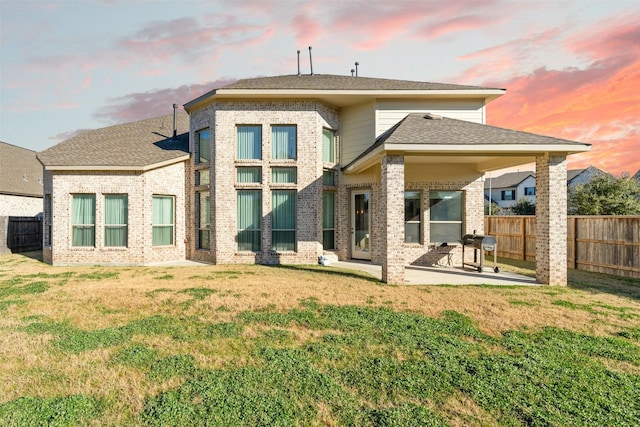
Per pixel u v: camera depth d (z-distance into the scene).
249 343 4.91
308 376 3.90
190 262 13.52
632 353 4.56
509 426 3.02
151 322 5.76
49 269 11.72
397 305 6.86
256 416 3.14
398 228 9.11
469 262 12.67
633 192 28.31
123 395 3.52
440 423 3.05
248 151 13.23
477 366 4.14
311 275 10.37
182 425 3.02
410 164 12.66
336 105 13.84
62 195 12.76
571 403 3.37
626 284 9.16
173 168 14.01
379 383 3.76
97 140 16.08
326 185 13.77
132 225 12.88
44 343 4.86
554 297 7.58
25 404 3.32
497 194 57.59
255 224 13.22
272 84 13.68
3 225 17.20
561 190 9.09
